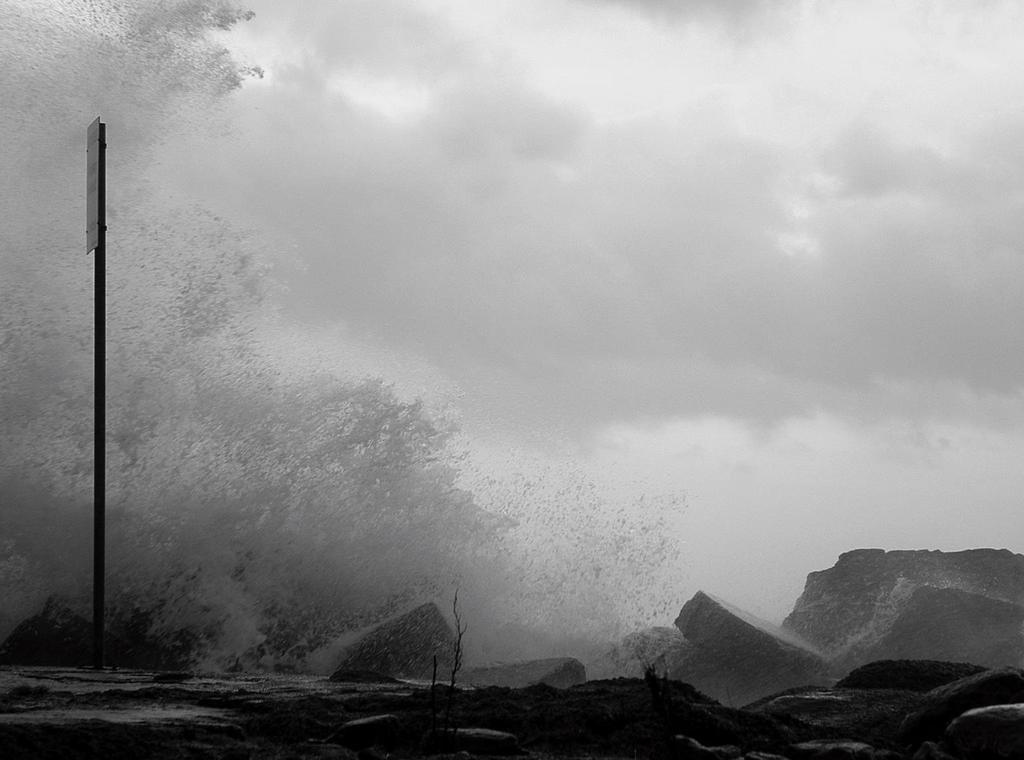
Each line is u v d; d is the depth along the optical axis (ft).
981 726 21.17
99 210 52.34
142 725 23.73
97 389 51.39
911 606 62.08
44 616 62.13
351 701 27.96
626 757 22.95
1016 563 66.28
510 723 24.70
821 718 27.14
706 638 62.03
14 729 21.18
